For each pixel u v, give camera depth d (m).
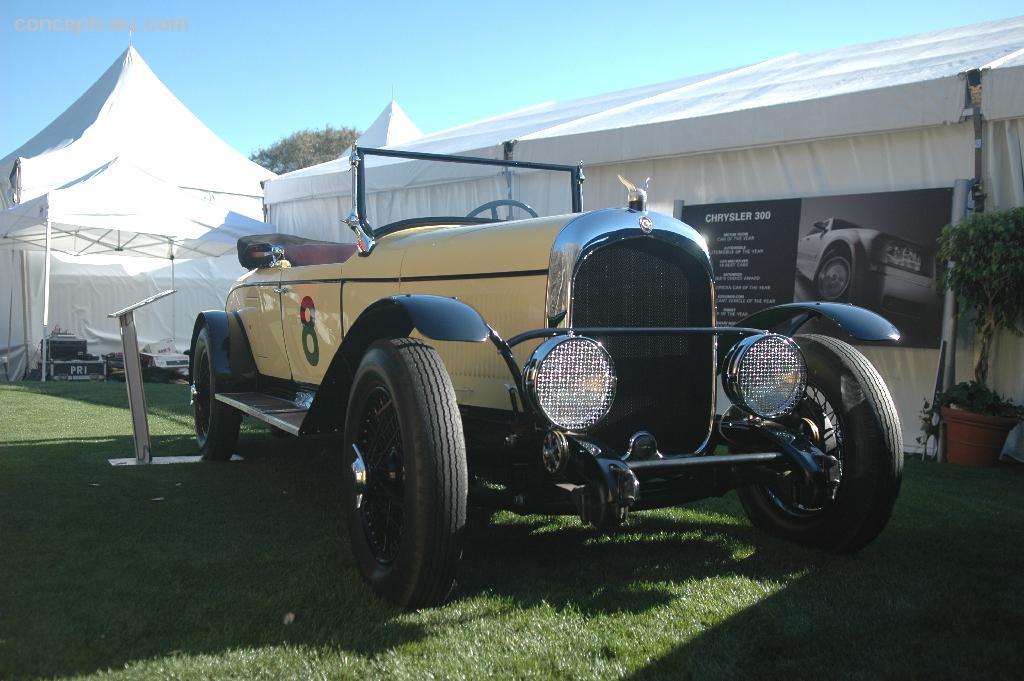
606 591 2.39
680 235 2.56
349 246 4.30
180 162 13.32
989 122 4.71
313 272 3.61
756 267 5.61
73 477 3.88
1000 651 1.99
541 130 7.11
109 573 2.50
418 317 2.21
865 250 5.14
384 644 2.00
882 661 1.93
